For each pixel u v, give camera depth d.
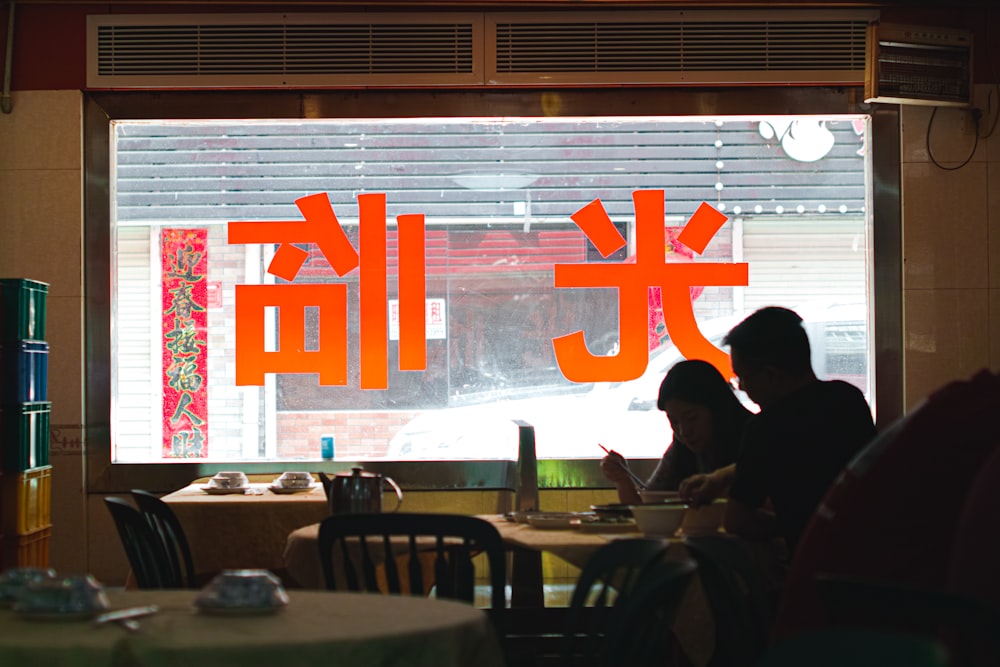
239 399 5.72
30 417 4.70
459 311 5.76
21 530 4.60
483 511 5.66
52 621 2.05
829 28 5.70
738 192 5.79
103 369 5.64
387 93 5.72
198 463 5.65
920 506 2.40
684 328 5.74
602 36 5.68
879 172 5.76
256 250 5.75
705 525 3.32
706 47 5.70
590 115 5.74
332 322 5.73
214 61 5.65
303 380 5.73
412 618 2.11
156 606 2.23
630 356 5.74
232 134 5.76
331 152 5.77
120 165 5.74
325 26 5.66
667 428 5.73
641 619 2.20
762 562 3.10
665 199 5.78
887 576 2.39
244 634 1.94
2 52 5.63
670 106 5.75
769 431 3.16
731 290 5.77
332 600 2.30
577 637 3.58
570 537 3.16
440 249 5.77
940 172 5.74
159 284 5.73
